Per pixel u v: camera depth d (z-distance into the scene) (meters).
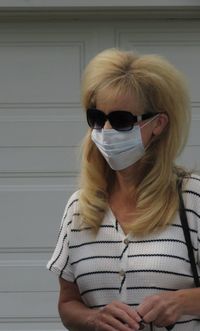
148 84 6.40
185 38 12.13
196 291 6.29
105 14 12.03
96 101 6.51
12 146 12.19
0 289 12.20
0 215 12.20
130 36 12.16
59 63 12.16
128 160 6.57
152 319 6.15
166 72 6.48
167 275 6.29
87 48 12.16
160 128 6.56
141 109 6.43
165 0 11.61
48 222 12.19
